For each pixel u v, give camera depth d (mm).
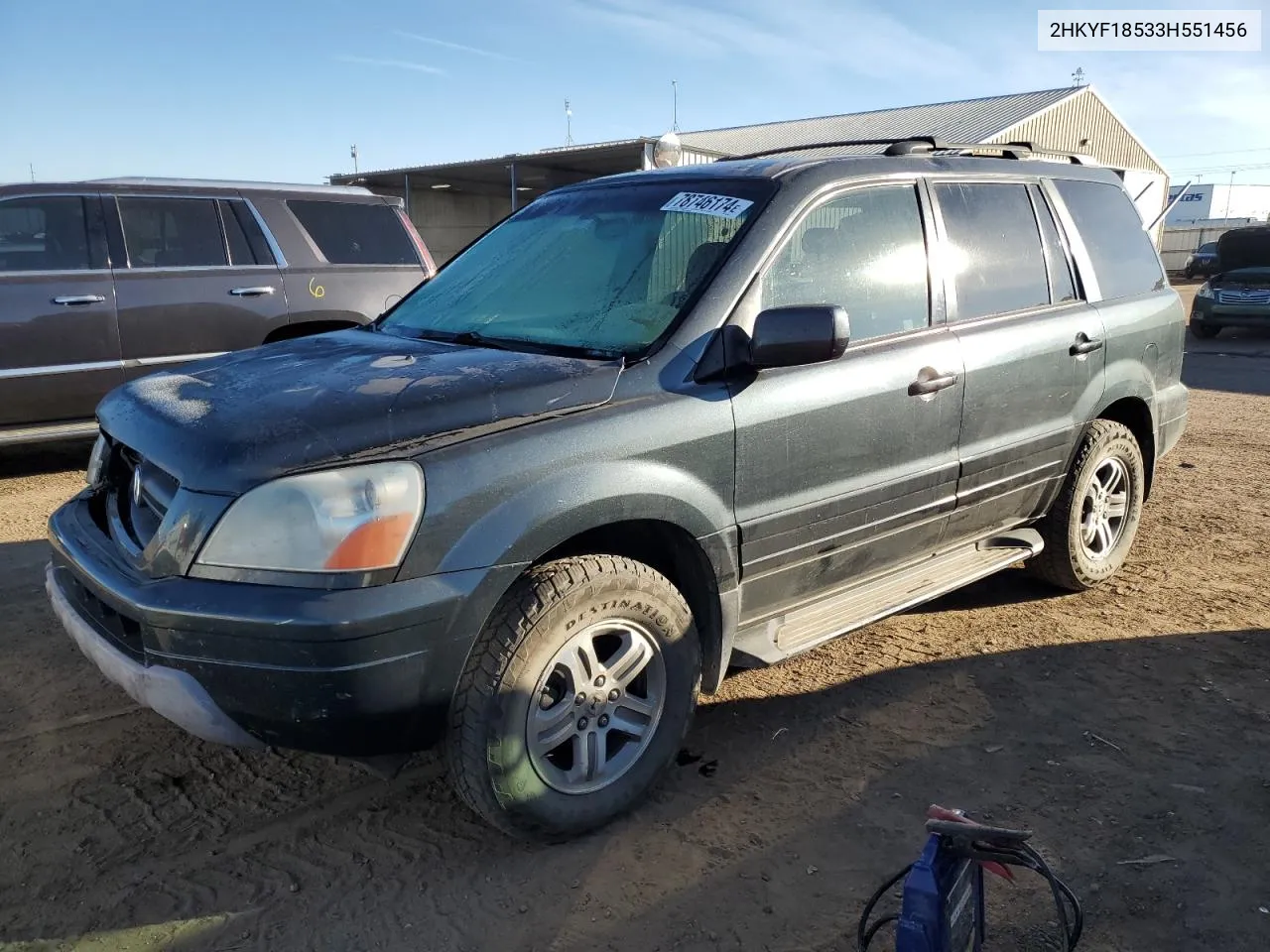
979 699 3771
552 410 2803
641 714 3025
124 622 2709
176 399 2963
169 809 3096
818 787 3186
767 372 3201
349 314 7949
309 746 2539
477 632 2602
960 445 3873
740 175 3602
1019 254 4285
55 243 6840
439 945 2510
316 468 2475
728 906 2635
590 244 3670
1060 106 29469
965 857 2178
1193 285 33656
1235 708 3682
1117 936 2508
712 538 3070
